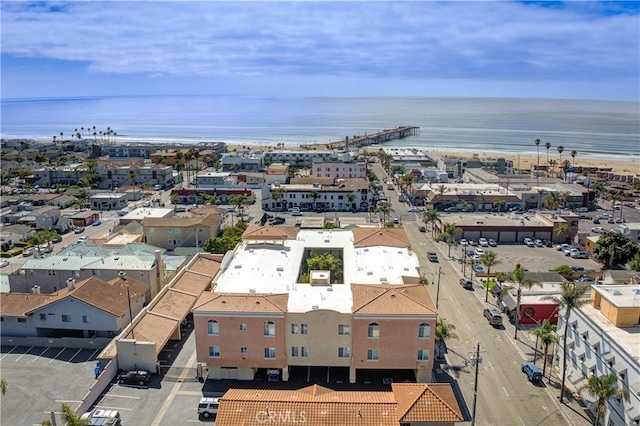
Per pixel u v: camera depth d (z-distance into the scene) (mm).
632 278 85750
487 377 70438
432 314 65562
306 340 67688
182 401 64250
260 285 78062
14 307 82000
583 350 64250
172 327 76938
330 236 102188
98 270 92938
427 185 196500
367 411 52188
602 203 197250
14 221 163000
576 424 60219
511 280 86000
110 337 80938
